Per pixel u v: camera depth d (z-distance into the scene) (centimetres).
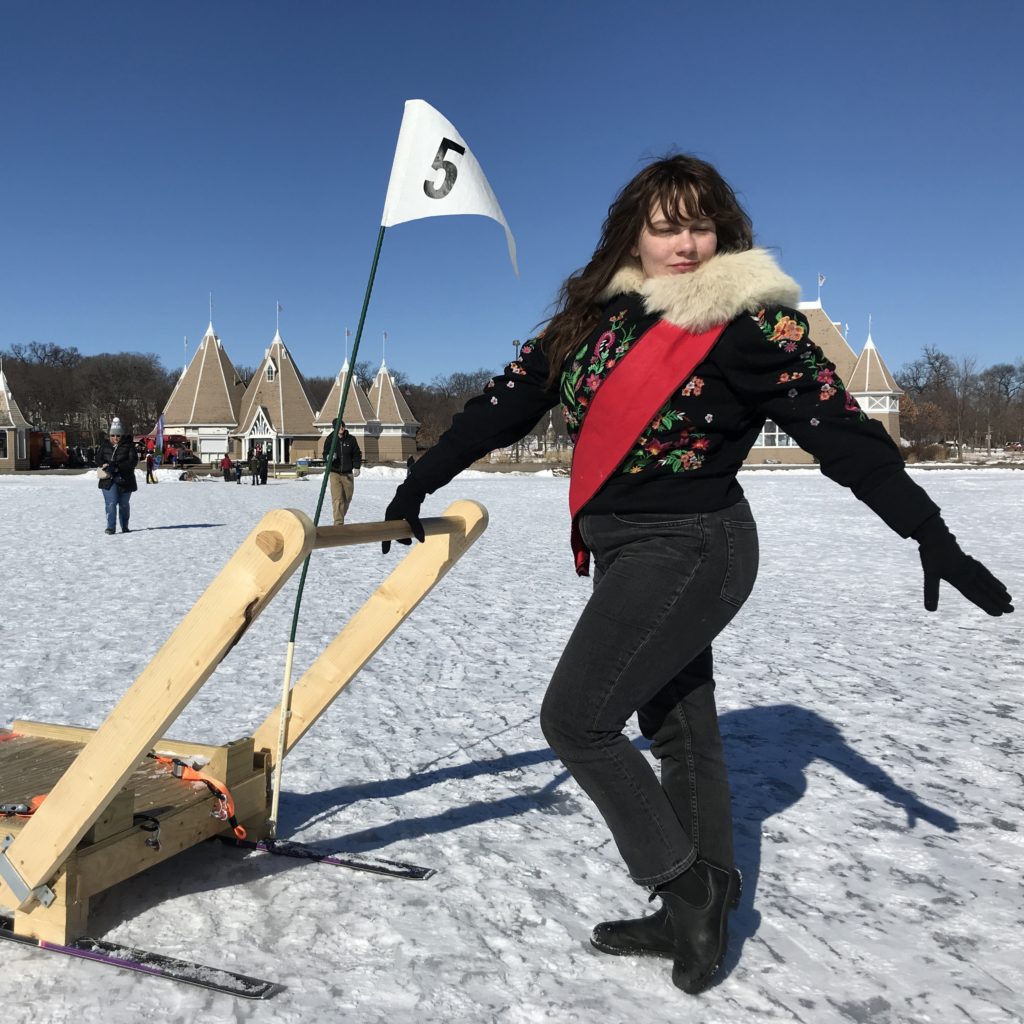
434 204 263
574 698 207
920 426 9519
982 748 391
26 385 10900
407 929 237
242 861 276
